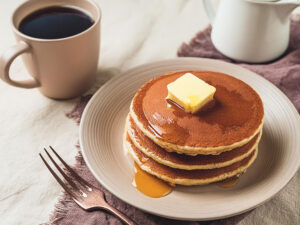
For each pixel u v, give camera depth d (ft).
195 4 2.05
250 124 1.30
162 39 1.89
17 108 1.61
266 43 1.67
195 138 1.27
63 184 1.35
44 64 1.52
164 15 2.00
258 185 1.29
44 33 1.55
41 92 1.65
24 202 1.36
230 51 1.73
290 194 1.37
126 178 1.34
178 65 1.60
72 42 1.49
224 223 1.29
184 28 1.94
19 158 1.46
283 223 1.32
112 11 2.03
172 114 1.32
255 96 1.37
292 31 1.84
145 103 1.36
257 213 1.33
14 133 1.53
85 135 1.38
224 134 1.28
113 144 1.43
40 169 1.43
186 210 1.22
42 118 1.58
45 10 1.64
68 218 1.31
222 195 1.29
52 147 1.49
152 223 1.29
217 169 1.32
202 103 1.31
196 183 1.31
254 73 1.57
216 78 1.42
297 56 1.71
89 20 1.62
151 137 1.29
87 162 1.31
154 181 1.33
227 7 1.66
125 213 1.31
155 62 1.59
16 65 1.77
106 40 1.89
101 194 1.34
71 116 1.58
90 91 1.67
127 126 1.41
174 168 1.32
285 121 1.44
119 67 1.77
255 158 1.39
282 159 1.35
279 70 1.65
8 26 1.94
